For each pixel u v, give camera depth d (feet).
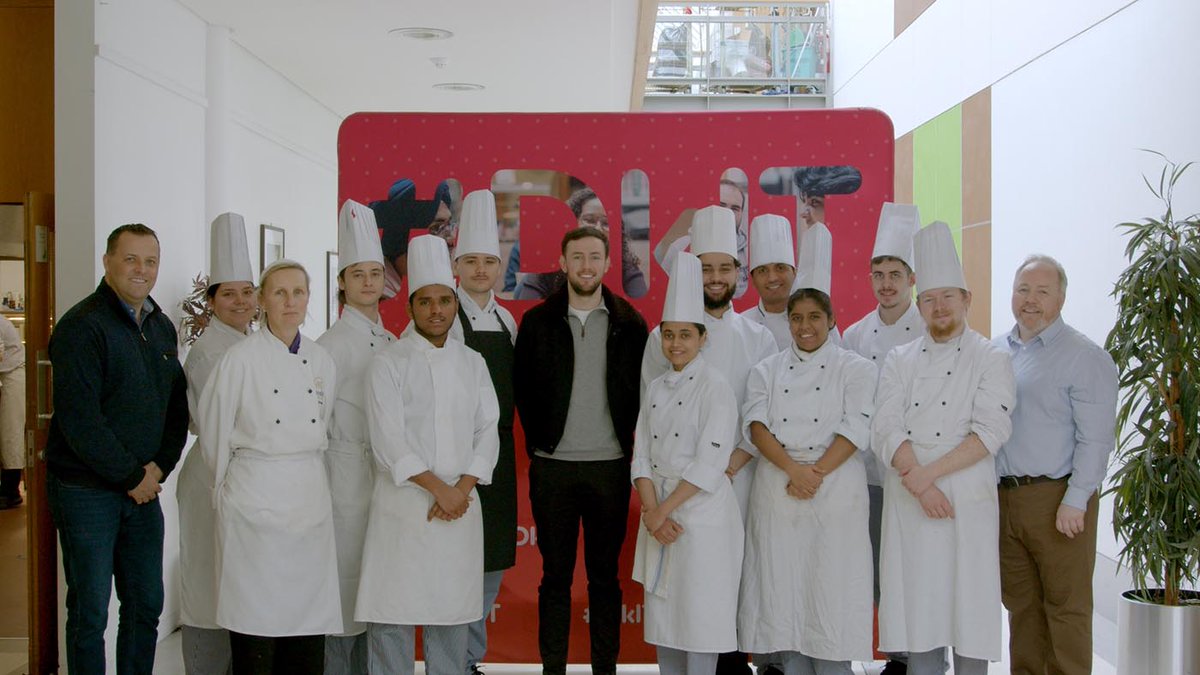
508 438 12.25
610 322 12.07
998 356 10.94
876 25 38.17
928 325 11.19
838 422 11.11
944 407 10.93
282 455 10.67
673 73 46.32
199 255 17.46
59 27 13.73
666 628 11.19
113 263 11.19
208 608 11.66
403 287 14.29
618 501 11.97
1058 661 11.28
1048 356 11.37
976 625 10.78
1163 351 12.20
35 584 13.43
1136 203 18.30
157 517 11.73
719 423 11.03
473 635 13.12
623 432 11.96
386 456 10.80
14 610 16.21
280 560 10.57
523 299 14.29
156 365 11.50
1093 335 19.99
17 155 15.07
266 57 20.88
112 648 14.17
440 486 10.84
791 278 12.82
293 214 23.81
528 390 12.10
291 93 23.44
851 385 11.19
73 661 11.09
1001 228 25.46
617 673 14.16
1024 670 11.82
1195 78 16.42
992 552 10.87
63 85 13.74
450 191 14.28
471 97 25.13
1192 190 16.43
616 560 12.09
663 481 11.30
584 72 22.25
